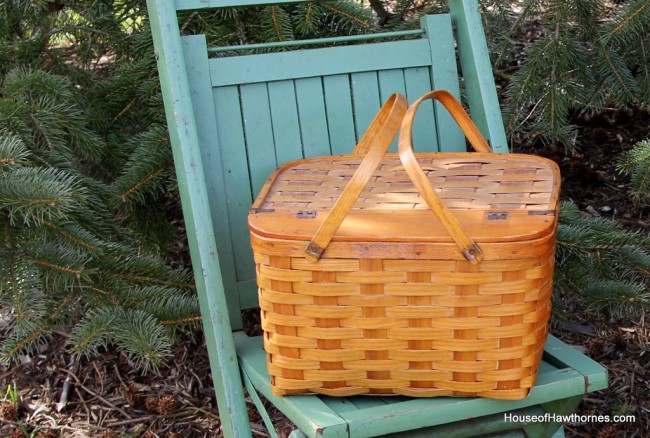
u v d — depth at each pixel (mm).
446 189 1327
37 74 1765
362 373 1249
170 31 1453
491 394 1233
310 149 1572
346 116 1592
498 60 2258
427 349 1224
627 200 2545
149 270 1738
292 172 1443
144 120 2062
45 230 1553
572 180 2645
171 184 1899
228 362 1420
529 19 2709
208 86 1511
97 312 1641
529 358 1223
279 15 1975
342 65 1584
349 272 1201
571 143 2240
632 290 1764
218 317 1418
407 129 1210
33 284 1508
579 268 1838
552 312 1928
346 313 1218
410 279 1194
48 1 1979
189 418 1957
